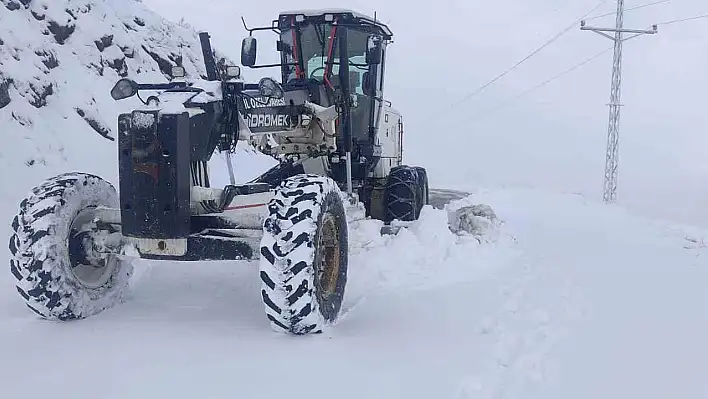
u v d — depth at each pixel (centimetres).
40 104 927
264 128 546
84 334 444
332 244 470
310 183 447
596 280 611
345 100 652
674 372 393
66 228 466
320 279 447
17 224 459
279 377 373
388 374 379
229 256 447
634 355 419
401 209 820
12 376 373
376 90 804
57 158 863
